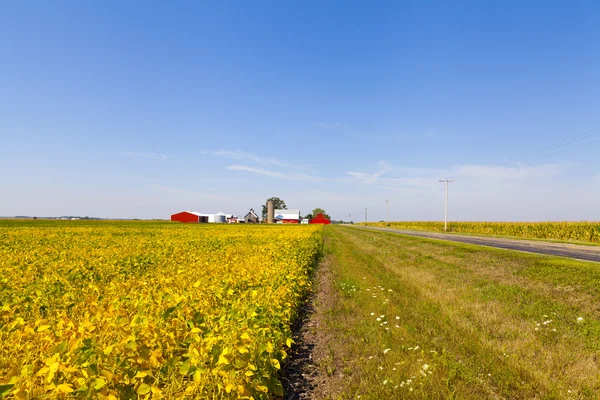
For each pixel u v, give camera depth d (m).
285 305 6.89
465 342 6.41
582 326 7.05
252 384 3.71
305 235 30.20
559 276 11.05
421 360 5.59
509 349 6.12
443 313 8.30
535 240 30.64
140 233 34.31
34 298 5.98
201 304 5.51
